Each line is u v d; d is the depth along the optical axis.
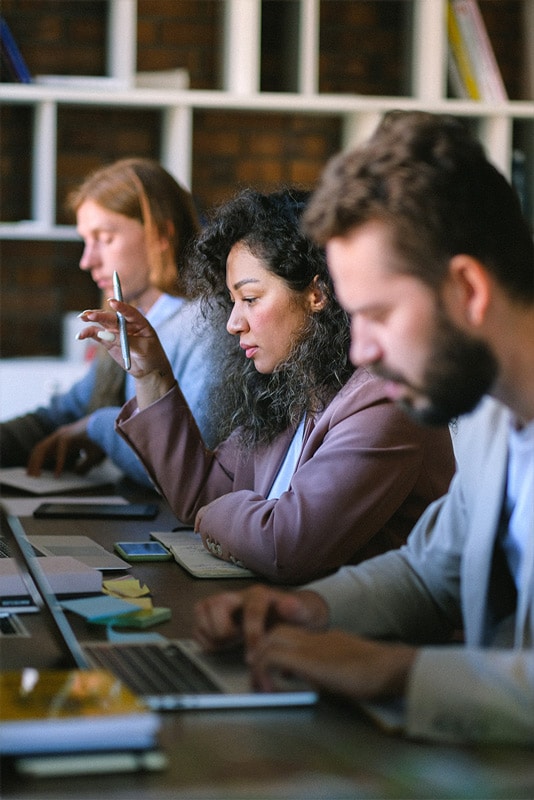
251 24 4.66
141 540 2.38
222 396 2.46
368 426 2.01
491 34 5.11
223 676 1.40
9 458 3.57
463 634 1.71
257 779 1.08
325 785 1.06
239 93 4.68
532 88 5.00
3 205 4.91
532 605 1.33
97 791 1.04
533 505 1.36
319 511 1.99
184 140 4.66
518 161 4.86
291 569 1.99
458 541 1.58
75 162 4.96
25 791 1.04
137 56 4.99
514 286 1.29
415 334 1.27
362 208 1.27
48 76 4.87
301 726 1.24
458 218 1.26
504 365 1.31
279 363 2.18
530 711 1.16
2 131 4.87
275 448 2.33
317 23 4.83
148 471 2.49
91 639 1.60
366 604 1.55
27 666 1.48
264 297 2.15
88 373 3.70
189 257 2.48
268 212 2.16
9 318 4.98
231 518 2.09
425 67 4.74
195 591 1.92
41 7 4.89
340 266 1.30
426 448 2.06
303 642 1.31
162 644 1.55
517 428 1.42
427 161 1.28
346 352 2.15
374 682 1.24
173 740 1.19
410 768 1.10
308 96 4.71
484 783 1.06
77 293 5.05
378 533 2.06
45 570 1.85
